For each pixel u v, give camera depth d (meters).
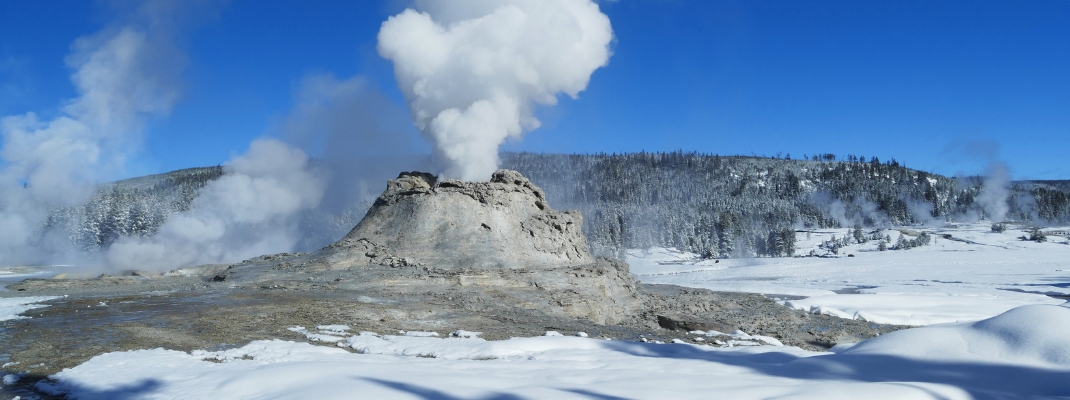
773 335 28.19
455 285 32.66
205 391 11.23
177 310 24.11
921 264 97.12
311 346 17.06
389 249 39.25
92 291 32.34
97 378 12.58
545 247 42.22
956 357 13.54
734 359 16.34
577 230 47.22
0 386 12.76
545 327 24.62
